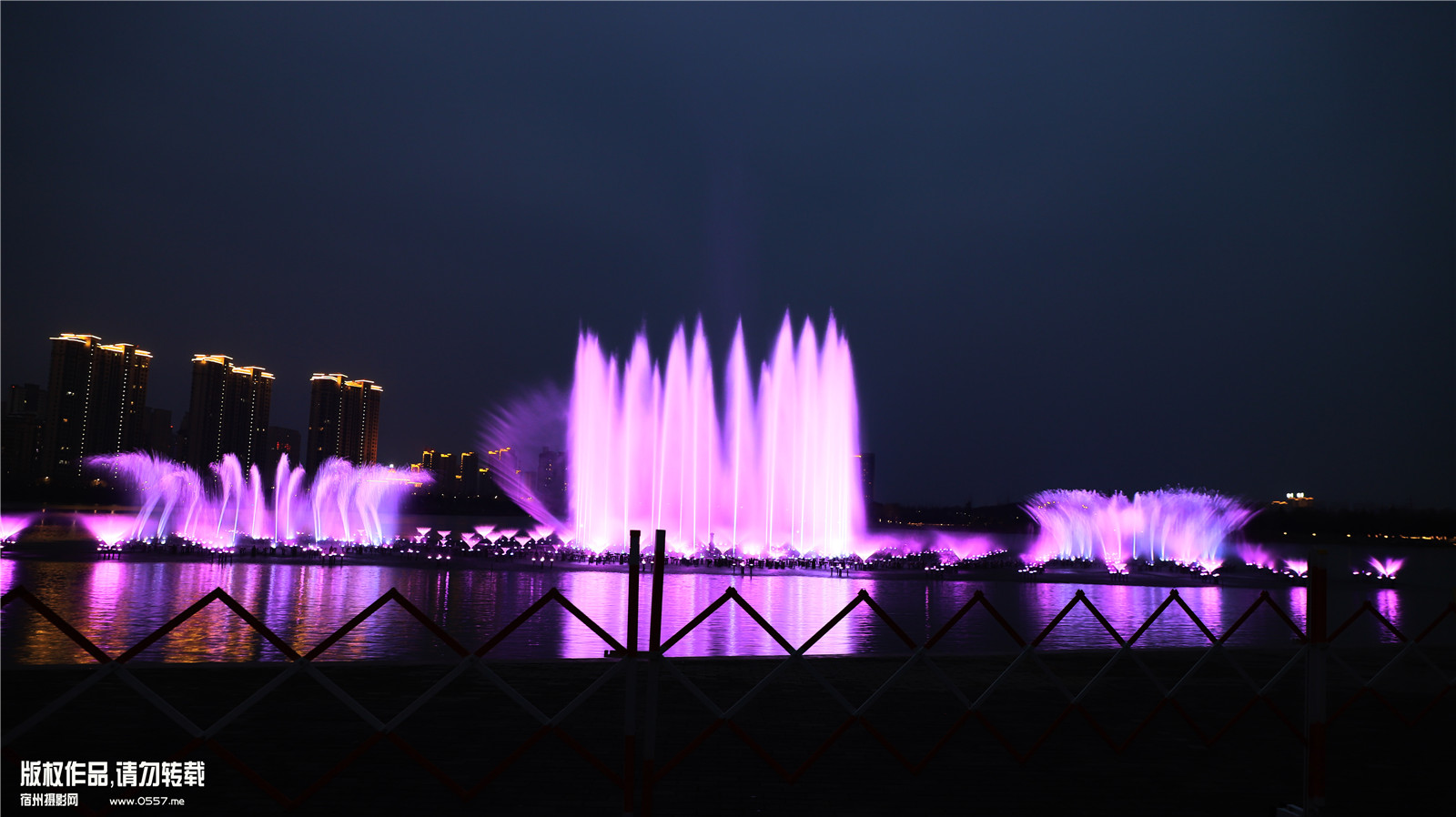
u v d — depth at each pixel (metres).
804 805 7.07
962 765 8.19
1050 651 14.70
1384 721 10.29
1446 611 9.33
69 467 195.25
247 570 43.12
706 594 34.88
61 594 29.45
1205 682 12.31
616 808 6.87
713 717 9.66
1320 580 7.34
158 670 11.36
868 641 20.55
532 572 46.38
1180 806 7.28
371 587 35.25
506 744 8.44
